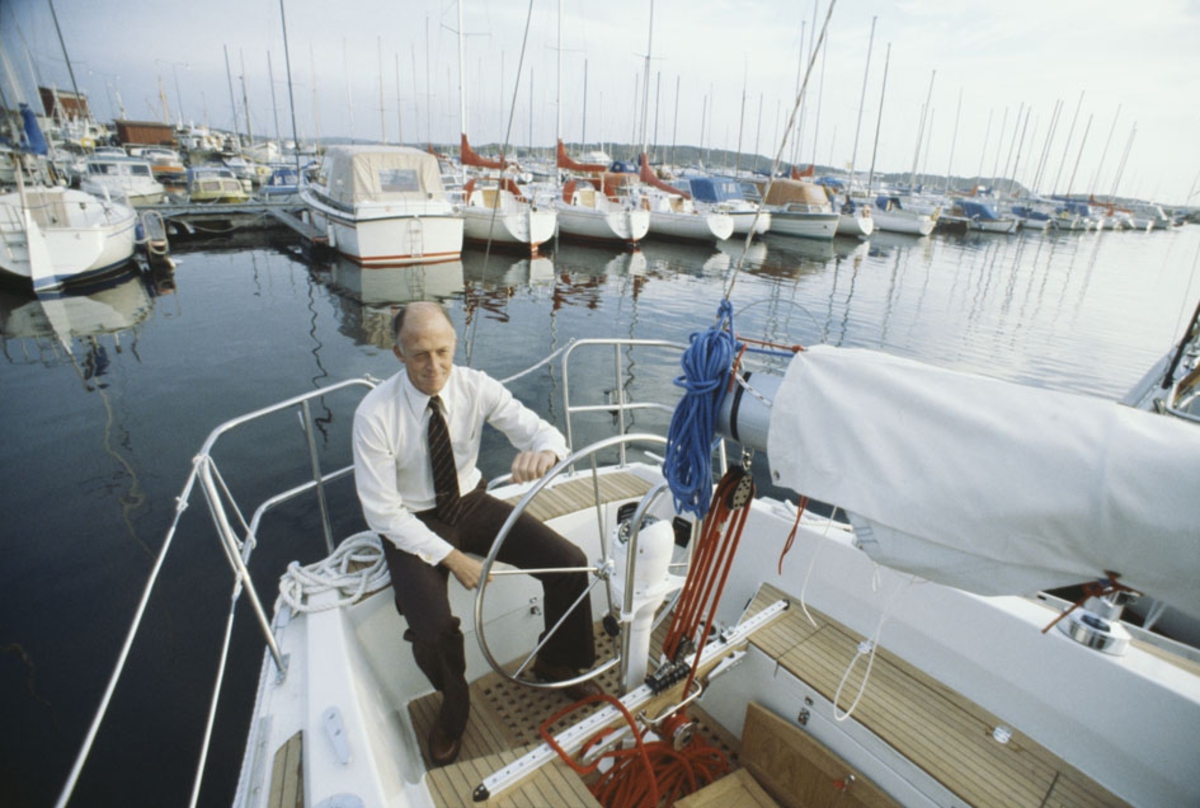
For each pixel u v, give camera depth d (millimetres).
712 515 1516
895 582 1986
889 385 1108
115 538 4840
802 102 1119
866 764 1732
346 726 1474
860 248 25344
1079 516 896
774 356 1361
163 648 3775
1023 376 10555
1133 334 13820
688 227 21641
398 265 15781
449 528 2014
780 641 2039
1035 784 1566
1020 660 1736
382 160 15234
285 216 20609
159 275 14648
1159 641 1822
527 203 20250
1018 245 32531
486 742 1992
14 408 7270
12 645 3773
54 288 12820
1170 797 1499
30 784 2895
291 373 8789
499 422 2121
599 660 2381
